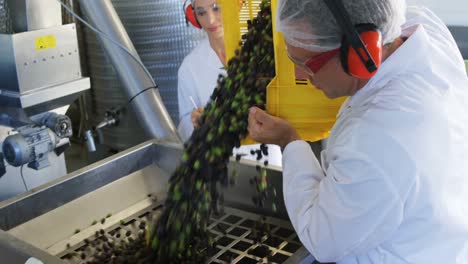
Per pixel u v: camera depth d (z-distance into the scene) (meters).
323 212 0.99
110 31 2.16
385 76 1.00
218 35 1.82
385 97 0.97
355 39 0.87
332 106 1.20
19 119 1.83
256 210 1.51
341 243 0.98
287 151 1.15
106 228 1.47
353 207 0.94
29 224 1.38
